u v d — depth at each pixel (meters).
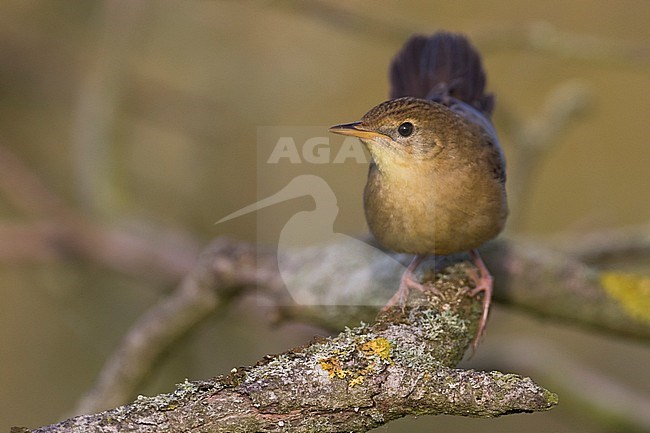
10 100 12.13
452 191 6.34
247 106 12.37
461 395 3.96
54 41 12.20
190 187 12.26
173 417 3.85
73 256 10.57
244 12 12.34
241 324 11.14
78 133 11.29
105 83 11.32
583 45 9.91
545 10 12.68
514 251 7.36
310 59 12.55
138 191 12.17
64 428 3.73
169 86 12.29
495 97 8.15
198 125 12.17
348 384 4.01
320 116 12.54
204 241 11.54
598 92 12.88
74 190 12.24
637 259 9.26
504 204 6.61
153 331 7.89
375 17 10.20
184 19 12.24
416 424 10.87
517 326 12.50
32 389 11.57
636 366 12.06
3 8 11.81
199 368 11.16
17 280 12.02
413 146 6.35
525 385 3.93
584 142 12.88
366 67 12.61
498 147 6.81
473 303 6.07
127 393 8.04
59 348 11.78
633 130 12.81
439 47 8.05
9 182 11.13
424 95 8.03
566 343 12.34
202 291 7.64
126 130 12.28
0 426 11.27
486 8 12.48
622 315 7.19
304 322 7.37
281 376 4.02
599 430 9.88
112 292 11.76
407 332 5.02
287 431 3.97
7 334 11.76
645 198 12.62
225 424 3.88
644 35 12.51
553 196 12.80
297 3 10.12
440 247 6.53
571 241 9.41
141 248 10.43
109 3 11.50
